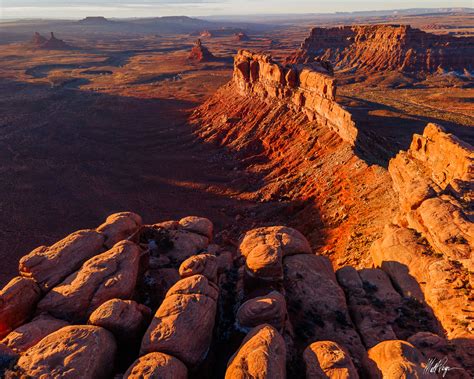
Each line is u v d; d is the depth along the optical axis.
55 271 16.88
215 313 14.07
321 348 11.88
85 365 11.00
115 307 13.34
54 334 12.06
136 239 21.48
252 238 20.84
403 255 19.00
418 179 22.61
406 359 11.29
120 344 12.95
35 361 10.99
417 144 29.95
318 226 36.75
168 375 10.63
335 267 26.56
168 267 20.50
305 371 11.39
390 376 10.61
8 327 14.40
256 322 13.54
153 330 12.31
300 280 17.00
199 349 12.39
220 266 19.36
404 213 22.59
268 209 43.97
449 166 25.27
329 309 15.55
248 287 16.92
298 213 41.53
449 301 15.11
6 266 37.03
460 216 18.44
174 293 14.33
